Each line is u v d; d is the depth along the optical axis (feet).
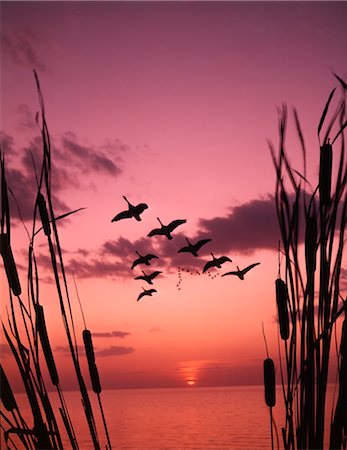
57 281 4.21
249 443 145.07
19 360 4.11
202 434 172.96
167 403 449.06
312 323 3.92
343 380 3.76
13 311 4.17
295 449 3.86
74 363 4.16
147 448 143.54
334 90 4.01
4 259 4.20
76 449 3.97
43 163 4.32
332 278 3.93
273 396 4.09
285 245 4.09
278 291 4.08
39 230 4.24
